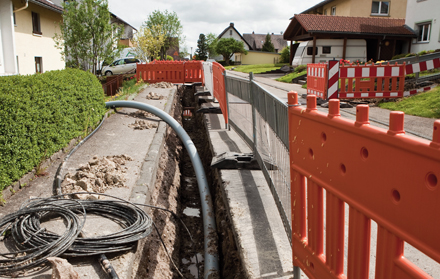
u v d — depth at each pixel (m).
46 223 3.76
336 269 1.99
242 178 5.09
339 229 1.93
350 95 11.61
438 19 21.48
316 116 2.10
